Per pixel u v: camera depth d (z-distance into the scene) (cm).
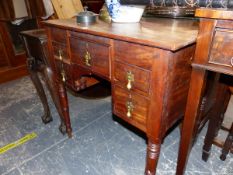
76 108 172
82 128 147
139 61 68
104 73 85
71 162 119
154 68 65
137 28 82
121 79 78
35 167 116
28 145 132
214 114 102
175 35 69
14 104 180
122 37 69
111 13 96
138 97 74
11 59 219
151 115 72
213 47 62
